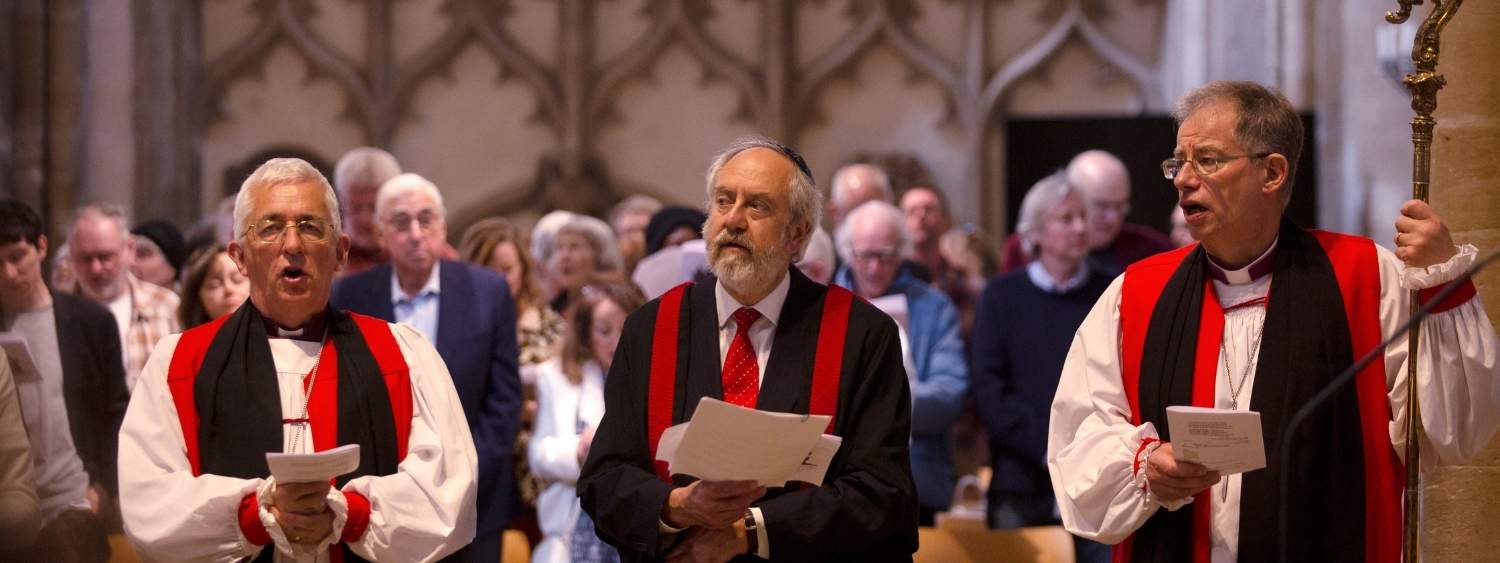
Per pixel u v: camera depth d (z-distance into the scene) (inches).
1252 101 187.2
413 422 201.5
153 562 189.0
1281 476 179.5
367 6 563.8
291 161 201.3
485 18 563.8
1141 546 192.2
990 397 303.6
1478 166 213.9
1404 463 189.5
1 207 267.3
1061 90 562.6
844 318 196.9
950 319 316.5
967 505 372.8
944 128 563.8
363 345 202.5
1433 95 185.6
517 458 315.6
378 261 342.6
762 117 560.7
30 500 231.0
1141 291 198.8
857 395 193.5
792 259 199.2
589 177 560.1
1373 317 187.3
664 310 200.5
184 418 193.5
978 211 557.9
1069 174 368.2
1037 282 307.9
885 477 187.9
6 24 467.5
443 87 566.6
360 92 562.9
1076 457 193.0
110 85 512.4
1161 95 557.3
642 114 566.3
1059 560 273.3
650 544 184.2
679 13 560.7
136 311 315.0
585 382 293.1
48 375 267.1
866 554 192.2
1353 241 192.7
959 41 563.8
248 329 198.8
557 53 564.4
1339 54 447.2
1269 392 187.2
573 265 366.3
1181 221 380.2
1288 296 189.6
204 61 561.9
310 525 185.2
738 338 197.5
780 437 171.2
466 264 291.3
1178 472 176.7
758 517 185.3
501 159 566.3
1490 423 181.6
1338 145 445.7
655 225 366.0
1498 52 213.6
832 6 566.6
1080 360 200.4
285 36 563.5
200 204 559.2
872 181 386.3
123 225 316.8
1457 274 179.5
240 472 191.8
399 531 189.9
